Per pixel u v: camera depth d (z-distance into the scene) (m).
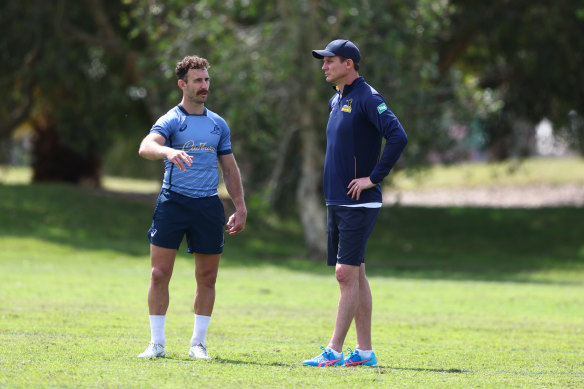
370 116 21.89
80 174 117.69
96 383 17.95
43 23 89.56
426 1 67.88
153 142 21.14
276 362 22.11
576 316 38.16
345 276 22.00
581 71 94.94
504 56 96.81
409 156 72.94
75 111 101.25
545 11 88.81
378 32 69.12
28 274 51.56
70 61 92.75
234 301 41.19
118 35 92.50
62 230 78.75
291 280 55.78
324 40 69.94
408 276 65.94
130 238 80.00
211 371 19.86
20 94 100.56
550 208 107.25
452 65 93.44
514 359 24.33
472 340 29.02
